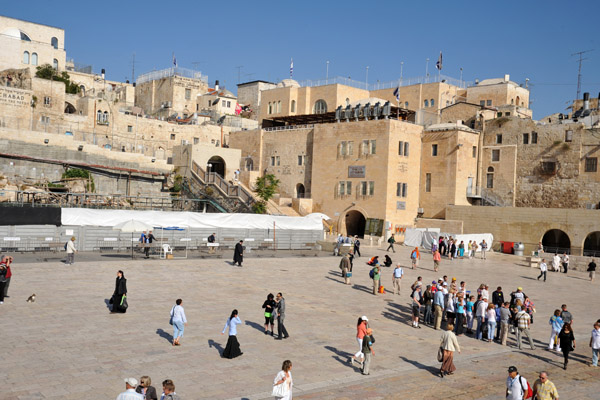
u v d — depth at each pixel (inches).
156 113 3966.5
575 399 666.2
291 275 1387.8
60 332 784.3
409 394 636.7
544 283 1556.3
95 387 590.6
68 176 2417.6
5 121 2591.0
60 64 3607.3
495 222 2327.8
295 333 866.8
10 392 563.8
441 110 2874.0
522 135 2539.4
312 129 2817.4
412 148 2573.8
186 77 3966.5
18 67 3223.4
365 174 2519.7
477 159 2652.6
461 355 836.0
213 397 585.9
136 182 2704.2
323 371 697.0
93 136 2829.7
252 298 1088.8
